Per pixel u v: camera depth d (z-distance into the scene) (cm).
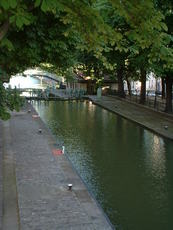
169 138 2338
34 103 4422
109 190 1434
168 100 3222
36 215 1028
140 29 675
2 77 1310
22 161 1611
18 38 1258
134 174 1638
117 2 583
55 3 518
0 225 942
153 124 2841
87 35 695
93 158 1912
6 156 1681
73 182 1334
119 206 1278
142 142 2306
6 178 1345
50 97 4766
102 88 5331
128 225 1136
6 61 1270
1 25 653
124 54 2980
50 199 1157
